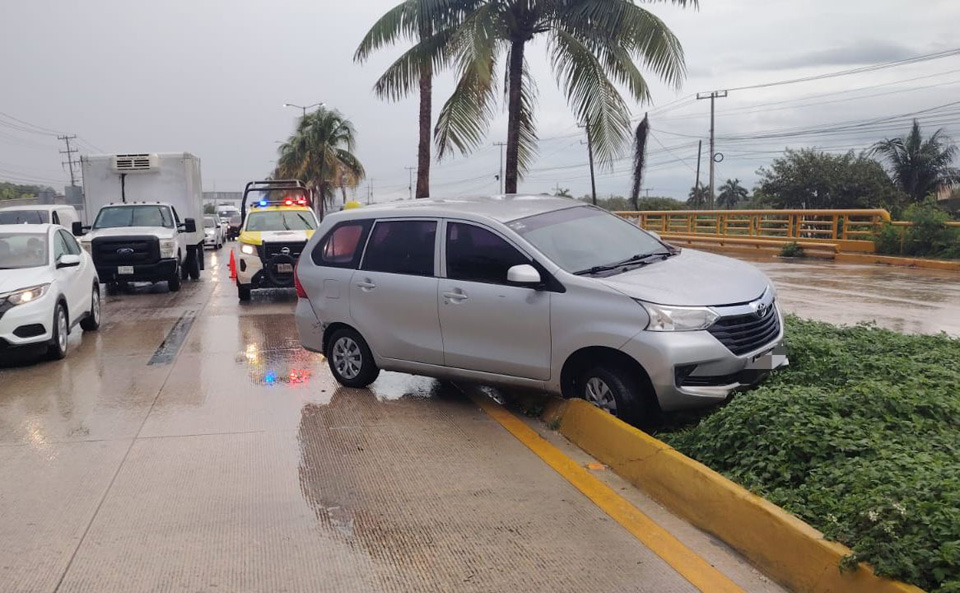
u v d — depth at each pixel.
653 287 5.62
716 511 4.28
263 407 7.07
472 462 5.50
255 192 20.70
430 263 6.79
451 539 4.30
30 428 6.54
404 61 12.34
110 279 16.06
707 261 6.56
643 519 4.51
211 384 8.02
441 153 12.76
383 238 7.22
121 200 19.98
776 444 4.62
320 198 54.25
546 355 6.01
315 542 4.29
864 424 4.77
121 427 6.51
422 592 3.74
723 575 3.84
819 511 3.92
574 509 4.66
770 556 3.84
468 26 11.09
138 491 5.05
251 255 14.82
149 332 11.45
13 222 19.64
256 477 5.28
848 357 6.36
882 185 44.25
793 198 46.25
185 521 4.57
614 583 3.79
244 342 10.53
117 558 4.12
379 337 7.16
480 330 6.39
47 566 4.05
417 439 6.05
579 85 11.84
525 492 4.94
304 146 53.44
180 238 17.75
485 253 6.45
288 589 3.79
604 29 11.40
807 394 5.18
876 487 3.85
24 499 4.95
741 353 5.58
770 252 25.42
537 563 4.01
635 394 5.62
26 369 8.91
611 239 6.74
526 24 11.70
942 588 3.07
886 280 17.22
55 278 9.51
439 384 7.82
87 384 8.12
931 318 11.73
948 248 20.52
